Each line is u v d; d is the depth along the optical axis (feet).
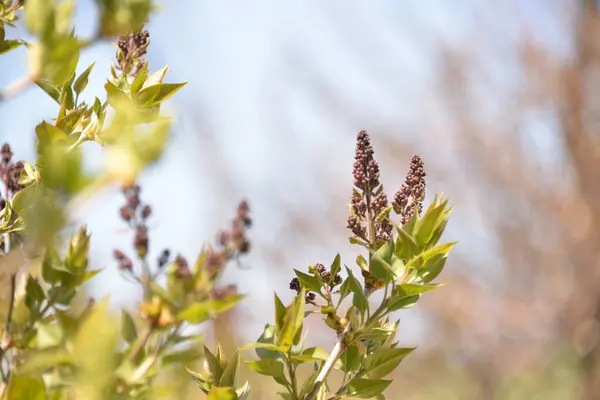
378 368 2.22
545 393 18.10
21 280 1.97
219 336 2.14
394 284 2.18
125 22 1.90
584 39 18.19
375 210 2.30
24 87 1.90
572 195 18.33
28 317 1.95
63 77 1.94
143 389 1.84
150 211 1.87
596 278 17.90
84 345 1.80
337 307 2.20
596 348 17.84
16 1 2.08
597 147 18.02
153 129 1.80
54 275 1.95
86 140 2.05
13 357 1.93
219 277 1.84
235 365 2.17
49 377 1.87
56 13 1.89
